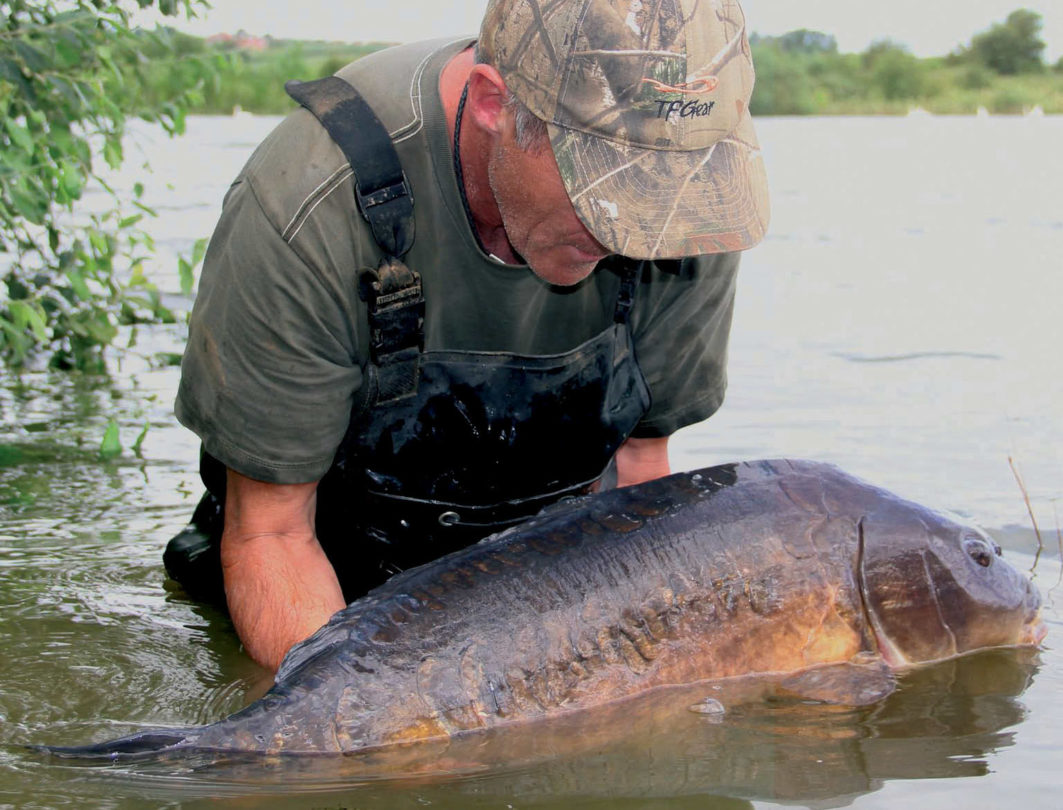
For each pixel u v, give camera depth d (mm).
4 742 2834
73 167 5430
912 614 3303
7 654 3328
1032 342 6969
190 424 3186
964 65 36000
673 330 3533
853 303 8086
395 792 2650
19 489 4719
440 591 2949
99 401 6035
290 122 3072
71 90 5512
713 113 2709
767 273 9242
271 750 2682
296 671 2793
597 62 2645
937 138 24062
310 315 2994
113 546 4176
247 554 3164
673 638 3068
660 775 2748
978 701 3133
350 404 3189
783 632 3184
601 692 2982
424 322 3168
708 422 5492
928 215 12453
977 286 8609
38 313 5652
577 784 2701
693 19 2684
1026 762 2824
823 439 5230
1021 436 5270
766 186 2836
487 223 3062
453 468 3367
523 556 3047
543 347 3350
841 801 2652
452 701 2820
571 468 3482
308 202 2955
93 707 3035
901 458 4973
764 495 3303
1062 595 3793
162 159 16422
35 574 3910
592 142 2666
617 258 3322
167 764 2654
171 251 9375
